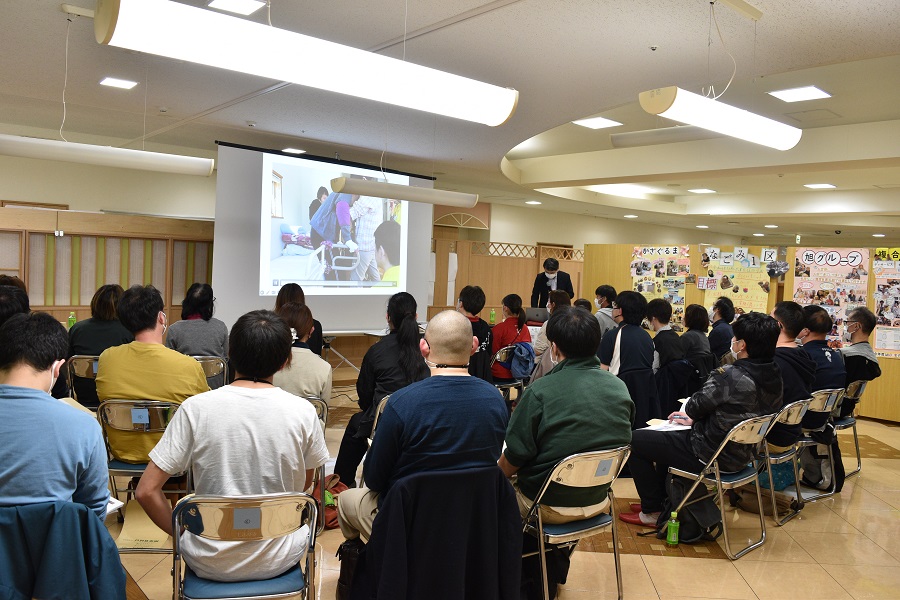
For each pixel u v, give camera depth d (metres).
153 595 2.61
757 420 3.07
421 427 1.91
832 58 3.93
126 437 2.67
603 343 4.27
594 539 3.44
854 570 3.17
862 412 7.11
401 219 8.30
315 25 3.84
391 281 8.21
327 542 3.23
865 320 4.64
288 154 7.21
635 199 12.89
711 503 3.47
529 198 12.36
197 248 7.21
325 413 3.20
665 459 3.36
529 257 12.85
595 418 2.43
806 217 13.48
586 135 7.77
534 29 3.72
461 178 9.92
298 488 1.92
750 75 4.38
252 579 1.85
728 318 5.27
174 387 2.68
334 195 7.61
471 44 4.03
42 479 1.50
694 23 3.49
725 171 7.64
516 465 2.51
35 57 4.51
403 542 1.78
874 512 4.01
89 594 1.50
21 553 1.45
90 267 6.61
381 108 5.64
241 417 1.81
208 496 1.67
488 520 1.91
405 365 3.46
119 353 2.71
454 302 11.39
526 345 5.27
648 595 2.84
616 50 3.98
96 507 1.61
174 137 8.05
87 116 7.06
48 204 8.30
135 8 1.93
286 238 7.23
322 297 7.57
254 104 5.71
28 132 7.93
